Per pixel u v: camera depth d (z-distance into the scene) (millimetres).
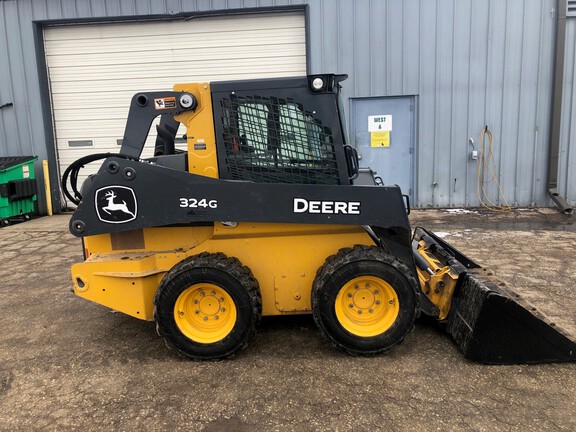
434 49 8867
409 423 2660
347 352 3400
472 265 3975
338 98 3467
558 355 3238
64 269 5930
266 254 3568
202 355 3385
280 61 9438
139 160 3518
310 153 3404
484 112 9016
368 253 3299
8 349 3736
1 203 8750
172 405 2902
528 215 8578
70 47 9703
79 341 3844
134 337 3889
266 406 2857
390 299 3342
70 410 2885
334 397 2930
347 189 3266
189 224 3572
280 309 3629
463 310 3438
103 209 3340
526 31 8727
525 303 3283
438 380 3088
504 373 3162
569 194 9227
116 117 9898
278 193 3270
